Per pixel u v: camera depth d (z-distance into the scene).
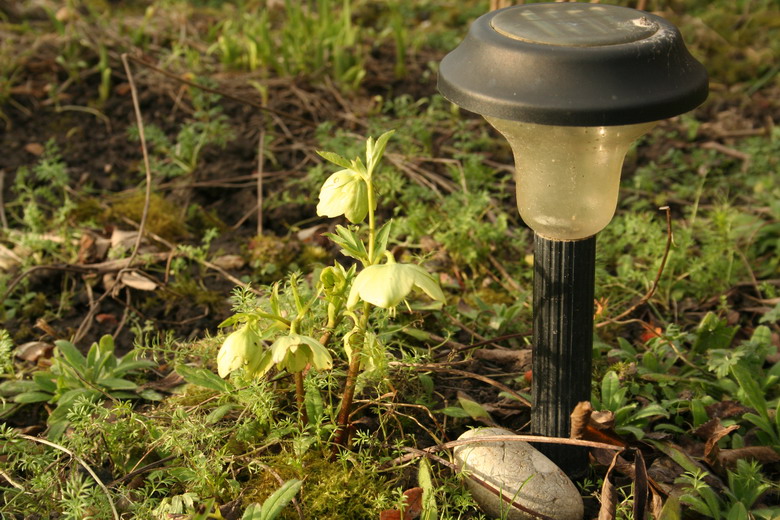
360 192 0.94
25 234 1.32
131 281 1.26
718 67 1.87
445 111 1.68
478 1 2.17
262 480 1.02
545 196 0.94
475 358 1.16
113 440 1.02
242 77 1.77
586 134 0.90
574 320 0.97
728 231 1.30
